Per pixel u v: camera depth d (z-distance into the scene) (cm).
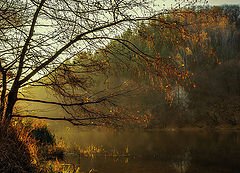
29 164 522
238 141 1536
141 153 1123
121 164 865
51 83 510
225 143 1448
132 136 2058
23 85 509
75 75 512
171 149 1252
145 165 859
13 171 462
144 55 460
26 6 464
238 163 890
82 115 524
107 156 1026
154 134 2270
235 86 3884
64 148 1101
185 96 3591
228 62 4456
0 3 448
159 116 3325
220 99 3709
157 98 3403
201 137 1886
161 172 759
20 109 587
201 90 3850
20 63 474
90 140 1667
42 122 1108
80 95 525
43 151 874
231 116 3306
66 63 509
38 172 526
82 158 947
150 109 3328
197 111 3500
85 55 488
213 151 1162
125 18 453
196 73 4069
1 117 512
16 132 547
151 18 448
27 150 547
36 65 484
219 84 3969
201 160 953
